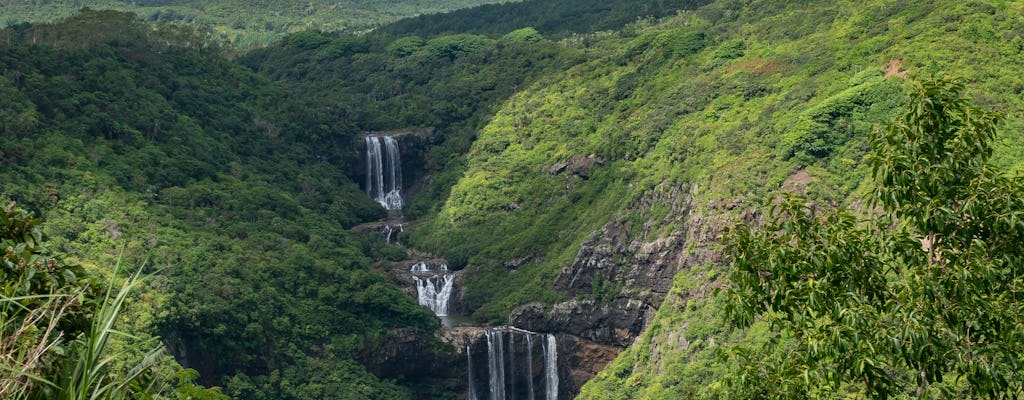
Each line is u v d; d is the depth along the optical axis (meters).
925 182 19.95
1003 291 20.22
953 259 20.00
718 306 71.44
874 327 19.73
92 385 13.35
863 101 81.38
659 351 75.25
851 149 77.94
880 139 20.89
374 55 149.50
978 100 75.88
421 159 127.00
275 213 98.62
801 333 20.78
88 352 12.50
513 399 89.94
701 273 77.06
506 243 100.31
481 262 100.00
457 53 146.62
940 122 20.22
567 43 144.62
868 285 20.59
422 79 142.00
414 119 130.00
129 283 12.90
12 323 13.37
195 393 14.59
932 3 93.88
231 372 75.12
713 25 128.62
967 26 85.81
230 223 92.25
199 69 121.12
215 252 83.94
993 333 19.91
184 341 72.00
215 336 73.62
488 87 133.50
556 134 114.44
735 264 21.52
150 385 14.27
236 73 125.12
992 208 19.77
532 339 89.56
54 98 95.50
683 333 72.50
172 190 92.62
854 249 20.34
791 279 20.77
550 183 107.19
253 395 74.00
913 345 19.08
